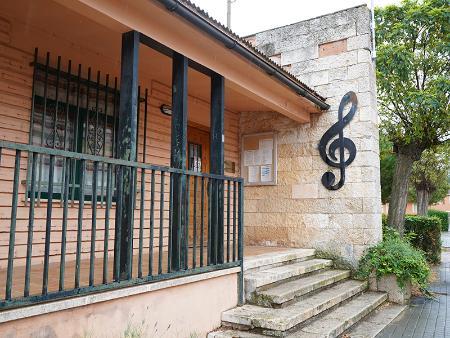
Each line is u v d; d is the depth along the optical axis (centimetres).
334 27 712
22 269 397
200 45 436
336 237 667
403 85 899
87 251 485
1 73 414
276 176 730
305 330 415
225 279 435
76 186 478
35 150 262
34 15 412
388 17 922
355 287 583
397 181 933
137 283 330
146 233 562
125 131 345
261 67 502
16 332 248
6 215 411
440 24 865
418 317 557
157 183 580
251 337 391
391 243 650
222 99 472
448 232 2856
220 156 457
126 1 347
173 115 412
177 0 355
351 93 682
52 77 460
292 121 731
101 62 510
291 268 547
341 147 678
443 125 877
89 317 291
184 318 376
